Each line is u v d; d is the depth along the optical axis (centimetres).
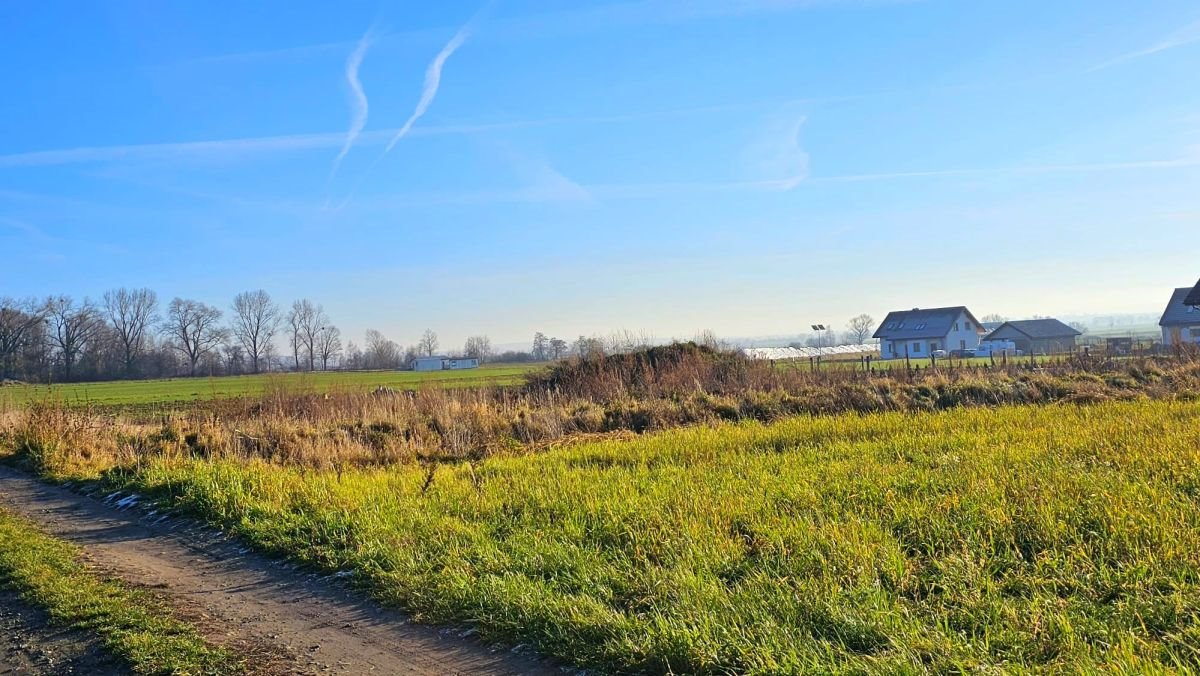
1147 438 1128
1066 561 644
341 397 2523
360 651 605
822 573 657
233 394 3972
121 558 918
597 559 745
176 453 1695
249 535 965
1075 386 2262
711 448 1400
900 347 8656
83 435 1892
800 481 1003
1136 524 702
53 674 581
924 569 663
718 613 583
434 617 662
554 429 2053
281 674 565
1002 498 825
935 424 1513
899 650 500
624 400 2386
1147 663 458
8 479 1598
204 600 747
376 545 845
